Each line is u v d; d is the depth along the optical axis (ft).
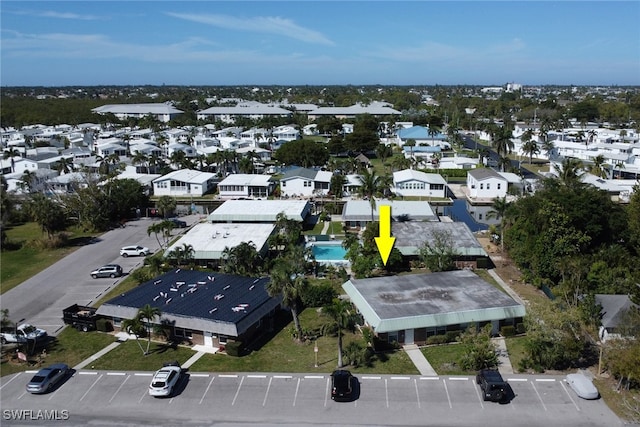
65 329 191.72
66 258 274.36
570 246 221.05
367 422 132.16
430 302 186.80
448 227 276.62
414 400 141.49
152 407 140.36
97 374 158.51
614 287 199.11
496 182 402.31
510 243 260.01
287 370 159.12
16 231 331.36
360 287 203.31
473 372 155.94
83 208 327.67
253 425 131.44
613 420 131.03
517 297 211.82
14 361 167.84
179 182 423.64
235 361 165.27
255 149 590.14
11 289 231.30
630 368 136.26
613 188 392.06
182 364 163.84
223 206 338.34
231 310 181.57
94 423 133.59
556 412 134.82
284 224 288.71
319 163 515.91
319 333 184.96
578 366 158.40
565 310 172.24
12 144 646.74
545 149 573.74
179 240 270.26
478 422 131.23
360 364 161.99
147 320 180.55
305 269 226.38
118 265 248.73
